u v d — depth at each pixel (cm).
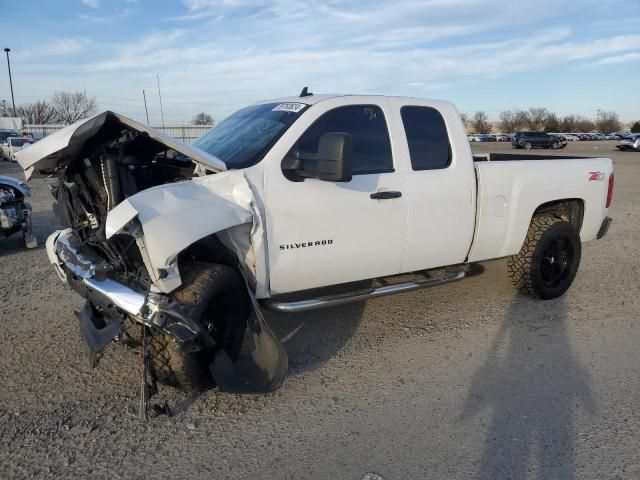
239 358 377
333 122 428
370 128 446
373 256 442
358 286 544
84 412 363
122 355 445
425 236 468
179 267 352
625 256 788
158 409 345
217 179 370
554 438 329
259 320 361
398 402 375
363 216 428
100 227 389
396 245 452
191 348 331
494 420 350
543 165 548
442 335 489
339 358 444
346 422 351
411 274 554
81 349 459
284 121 420
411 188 454
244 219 357
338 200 414
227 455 318
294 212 394
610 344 468
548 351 455
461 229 490
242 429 344
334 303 424
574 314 541
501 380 405
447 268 549
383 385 399
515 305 566
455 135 489
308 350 458
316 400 379
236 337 377
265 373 363
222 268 357
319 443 328
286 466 307
